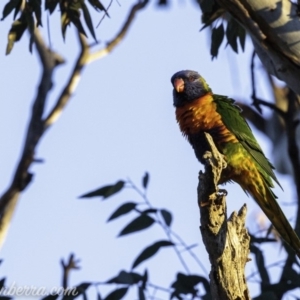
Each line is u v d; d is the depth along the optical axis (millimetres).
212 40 11891
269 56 9492
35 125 14266
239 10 9250
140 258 11023
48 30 10961
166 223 11078
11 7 11250
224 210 7648
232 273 7547
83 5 11148
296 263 11562
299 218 12055
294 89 9273
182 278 11016
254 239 11555
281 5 9195
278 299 11203
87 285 10961
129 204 11188
